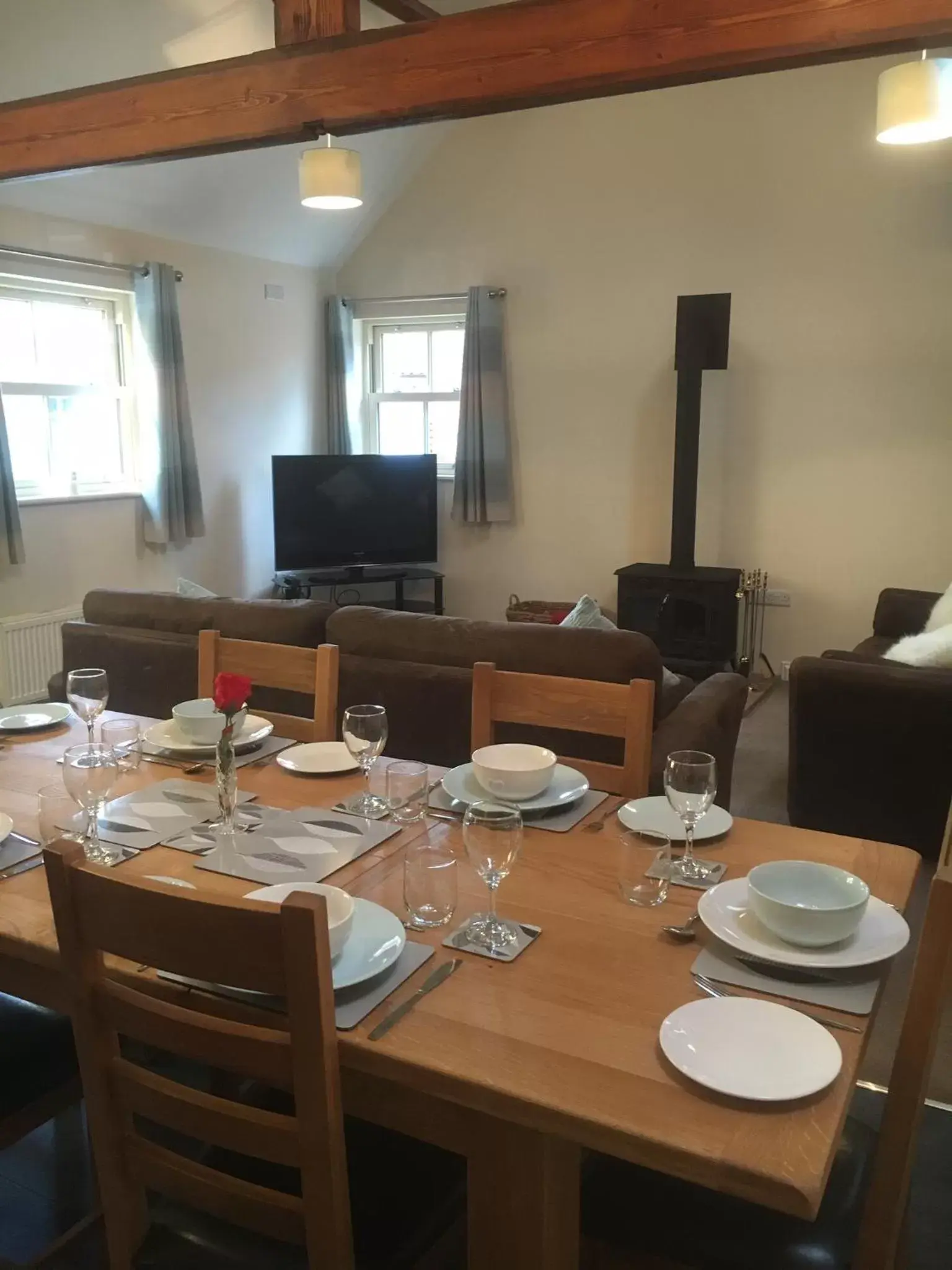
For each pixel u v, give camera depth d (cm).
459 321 633
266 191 543
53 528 489
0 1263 155
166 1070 208
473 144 588
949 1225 173
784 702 508
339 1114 105
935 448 504
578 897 139
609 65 248
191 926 102
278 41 294
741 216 527
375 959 119
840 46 225
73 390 498
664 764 249
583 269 574
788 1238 116
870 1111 198
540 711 193
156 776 190
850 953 120
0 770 195
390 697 295
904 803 313
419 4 413
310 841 158
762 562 552
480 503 609
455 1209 129
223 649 228
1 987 138
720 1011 109
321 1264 109
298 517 588
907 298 498
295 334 632
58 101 330
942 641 319
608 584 602
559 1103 97
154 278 509
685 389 510
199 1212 125
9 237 452
